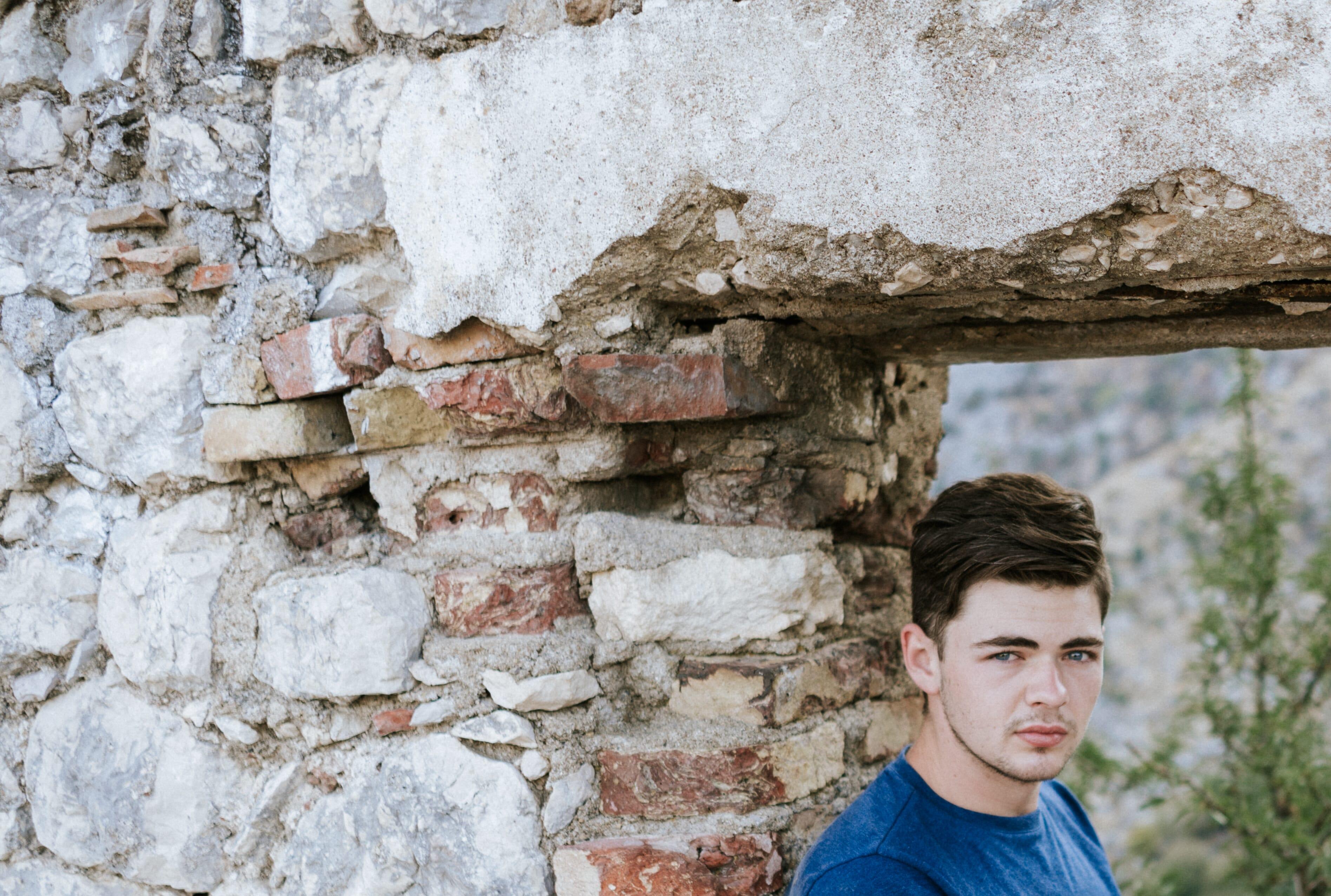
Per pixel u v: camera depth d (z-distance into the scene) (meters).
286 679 1.38
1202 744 4.12
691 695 1.35
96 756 1.50
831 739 1.42
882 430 1.65
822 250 1.09
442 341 1.33
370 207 1.35
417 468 1.44
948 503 1.22
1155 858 3.92
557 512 1.37
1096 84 0.94
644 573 1.30
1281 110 0.87
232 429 1.44
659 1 1.13
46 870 1.56
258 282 1.44
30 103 1.57
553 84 1.19
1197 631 3.55
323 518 1.53
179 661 1.45
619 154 1.16
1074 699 1.14
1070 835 1.41
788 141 1.07
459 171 1.26
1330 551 3.45
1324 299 1.10
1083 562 1.13
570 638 1.32
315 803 1.39
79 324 1.55
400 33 1.31
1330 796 3.09
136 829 1.46
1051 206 0.97
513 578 1.34
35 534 1.59
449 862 1.27
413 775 1.31
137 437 1.48
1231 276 1.02
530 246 1.22
